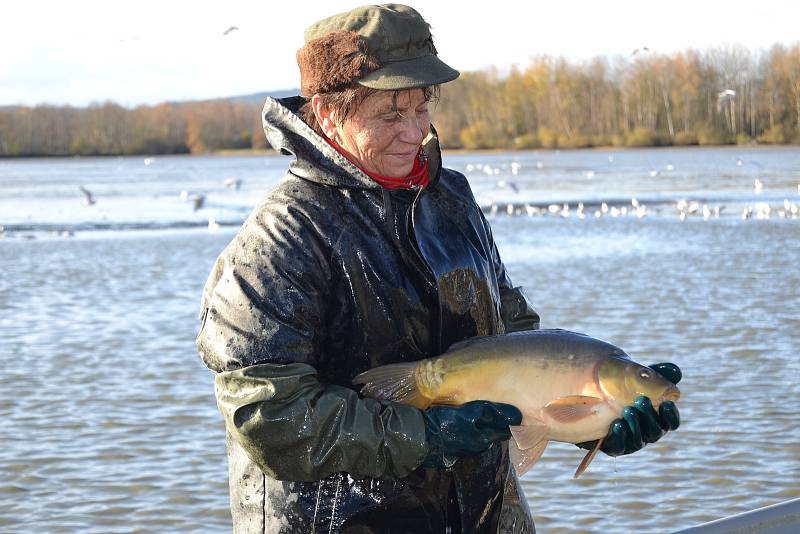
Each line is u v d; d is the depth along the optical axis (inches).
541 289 697.0
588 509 303.1
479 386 112.2
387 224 116.1
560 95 5359.3
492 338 114.6
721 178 2294.5
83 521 301.4
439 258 117.6
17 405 416.2
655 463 336.5
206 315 115.6
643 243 1010.1
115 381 454.0
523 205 1590.8
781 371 443.5
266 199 116.4
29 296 719.7
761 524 120.5
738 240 1018.1
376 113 115.0
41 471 340.2
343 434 107.1
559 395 110.3
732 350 487.5
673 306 612.7
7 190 2439.7
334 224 114.2
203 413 403.9
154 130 7066.9
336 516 113.9
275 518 114.5
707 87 4827.8
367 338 115.6
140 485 328.5
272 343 108.5
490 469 121.0
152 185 2669.8
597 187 2054.6
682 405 395.2
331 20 116.3
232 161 5511.8
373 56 112.1
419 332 117.3
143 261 927.0
